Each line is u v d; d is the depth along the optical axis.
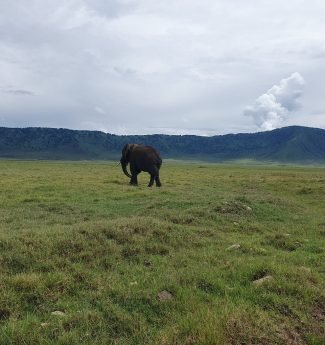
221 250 12.34
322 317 7.79
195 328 6.67
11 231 12.73
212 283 8.96
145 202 22.12
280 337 6.87
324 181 43.75
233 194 27.84
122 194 26.05
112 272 9.65
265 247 13.27
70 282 8.66
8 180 35.00
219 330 6.58
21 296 7.86
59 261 9.88
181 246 12.61
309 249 13.10
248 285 9.02
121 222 13.66
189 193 26.17
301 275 9.49
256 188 35.81
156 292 8.34
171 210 18.66
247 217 18.69
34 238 11.16
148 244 12.02
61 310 7.58
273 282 8.91
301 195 31.50
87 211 19.53
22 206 20.84
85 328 6.84
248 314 7.32
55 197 24.16
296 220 19.25
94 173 53.12
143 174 52.00
